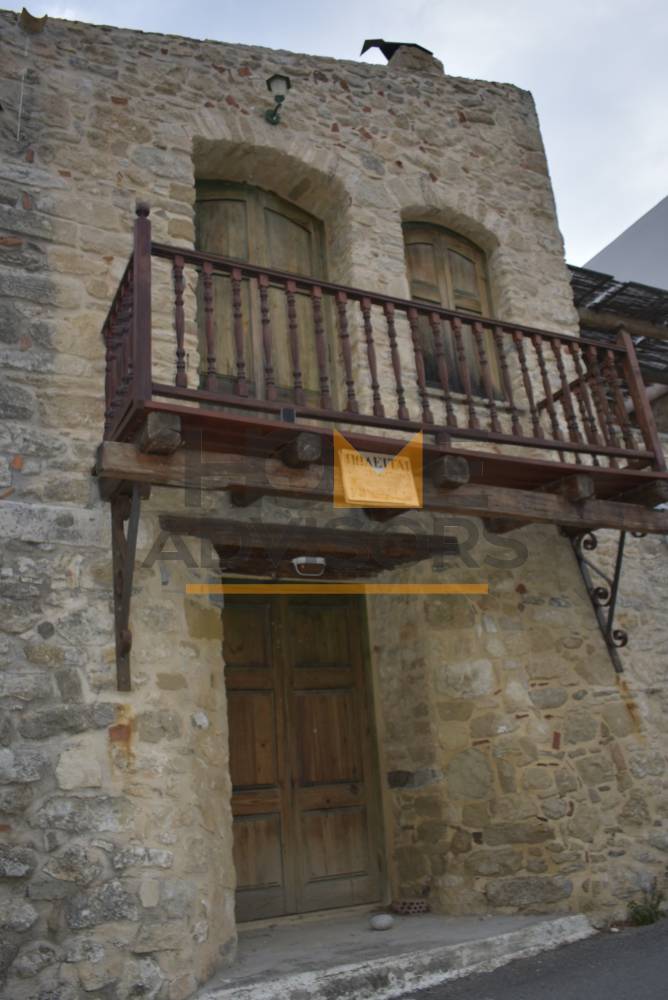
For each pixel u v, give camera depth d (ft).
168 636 15.06
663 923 17.56
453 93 24.35
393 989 14.07
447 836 17.85
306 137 21.20
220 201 21.24
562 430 22.58
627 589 21.84
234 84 20.65
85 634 14.55
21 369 15.87
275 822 18.79
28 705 13.83
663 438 26.25
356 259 20.89
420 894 18.47
